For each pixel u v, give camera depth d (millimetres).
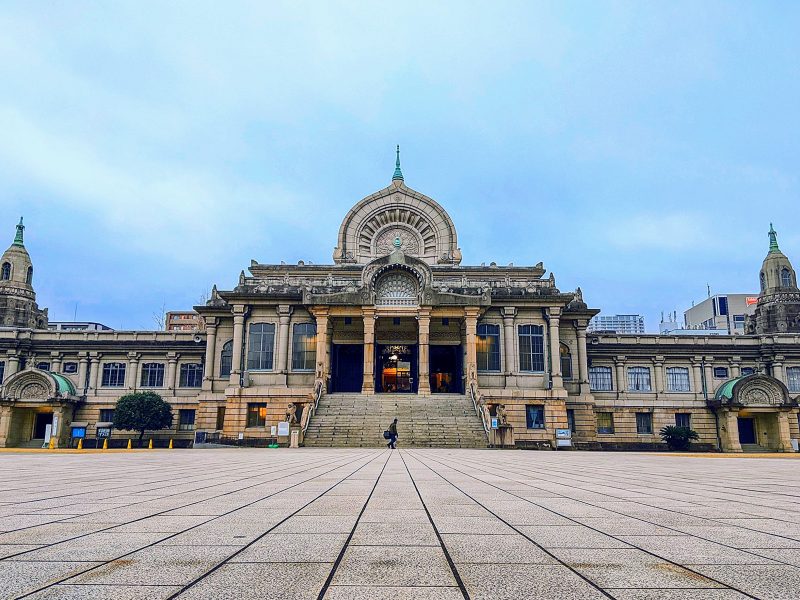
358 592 4984
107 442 65375
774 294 81688
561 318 64000
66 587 5062
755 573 5641
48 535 7418
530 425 58656
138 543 6918
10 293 79938
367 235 72688
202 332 70000
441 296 58125
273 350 61094
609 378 69250
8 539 7145
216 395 61531
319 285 63000
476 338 60781
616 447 66000
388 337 63188
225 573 5566
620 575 5562
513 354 60219
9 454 37000
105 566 5809
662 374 69375
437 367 65875
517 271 70438
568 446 57000
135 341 70062
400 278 59188
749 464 27578
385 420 49812
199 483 14773
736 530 7996
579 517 9094
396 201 72875
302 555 6332
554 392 58625
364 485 14148
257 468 20844
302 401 58188
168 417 64188
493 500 11219
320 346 57906
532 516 9172
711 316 124875
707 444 66562
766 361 69750
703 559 6227
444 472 18734
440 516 9109
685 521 8758
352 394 55125
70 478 16625
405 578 5434
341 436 47438
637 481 16297
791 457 42156
